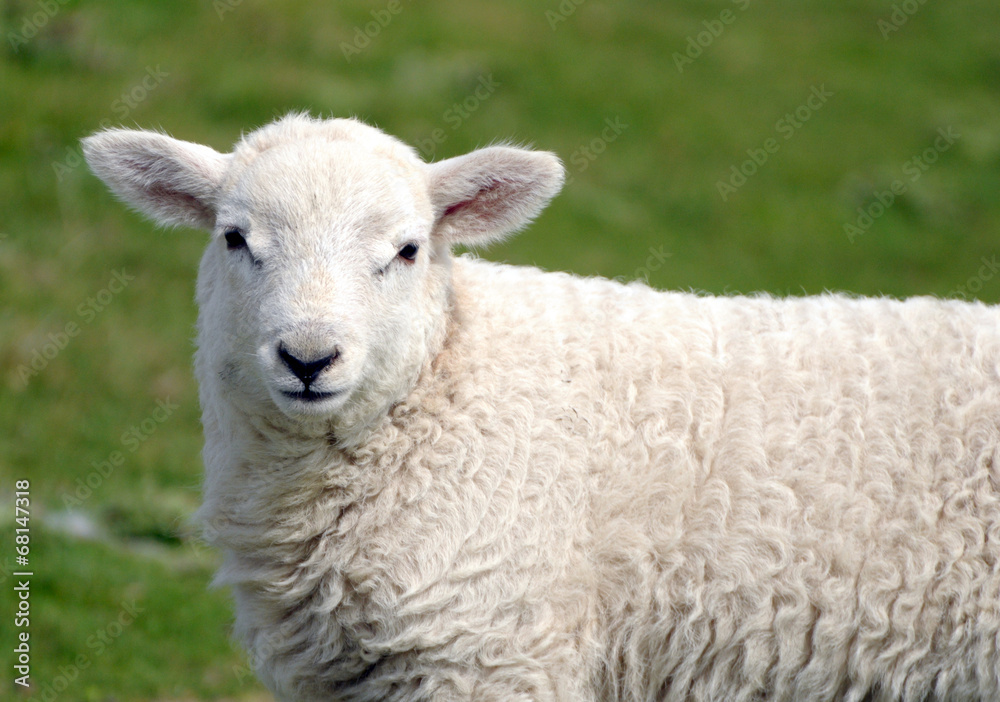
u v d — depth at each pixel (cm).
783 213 3112
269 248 831
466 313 901
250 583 877
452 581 824
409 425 855
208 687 1286
